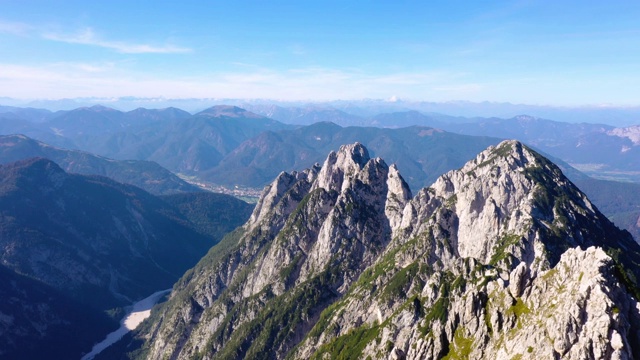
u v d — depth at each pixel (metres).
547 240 199.75
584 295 101.12
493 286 131.25
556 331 100.12
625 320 95.94
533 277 122.69
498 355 112.44
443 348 132.12
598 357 93.25
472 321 127.50
